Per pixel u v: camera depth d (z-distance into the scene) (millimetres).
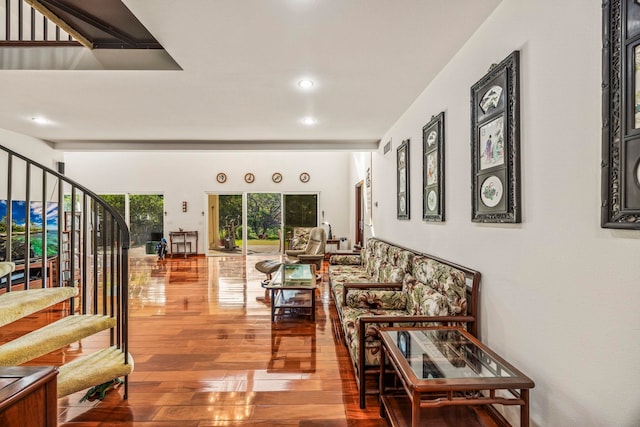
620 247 1199
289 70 2750
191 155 9305
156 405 2150
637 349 1142
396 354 1756
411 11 1948
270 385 2381
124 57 2740
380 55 2504
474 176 2188
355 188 8297
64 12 2279
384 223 5145
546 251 1570
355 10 1923
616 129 1184
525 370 1727
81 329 2084
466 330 2123
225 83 3023
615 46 1181
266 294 4938
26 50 2740
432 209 3000
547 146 1557
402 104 3664
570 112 1418
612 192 1201
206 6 1869
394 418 1894
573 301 1412
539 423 1613
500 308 1953
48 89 3164
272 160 9352
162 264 7801
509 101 1805
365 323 2141
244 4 1852
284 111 3893
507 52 1854
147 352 2914
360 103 3623
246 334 3346
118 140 5477
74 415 2053
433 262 2684
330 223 9344
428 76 2914
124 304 2213
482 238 2156
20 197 5008
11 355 1738
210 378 2475
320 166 9367
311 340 3191
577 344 1392
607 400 1252
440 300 2254
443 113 2734
